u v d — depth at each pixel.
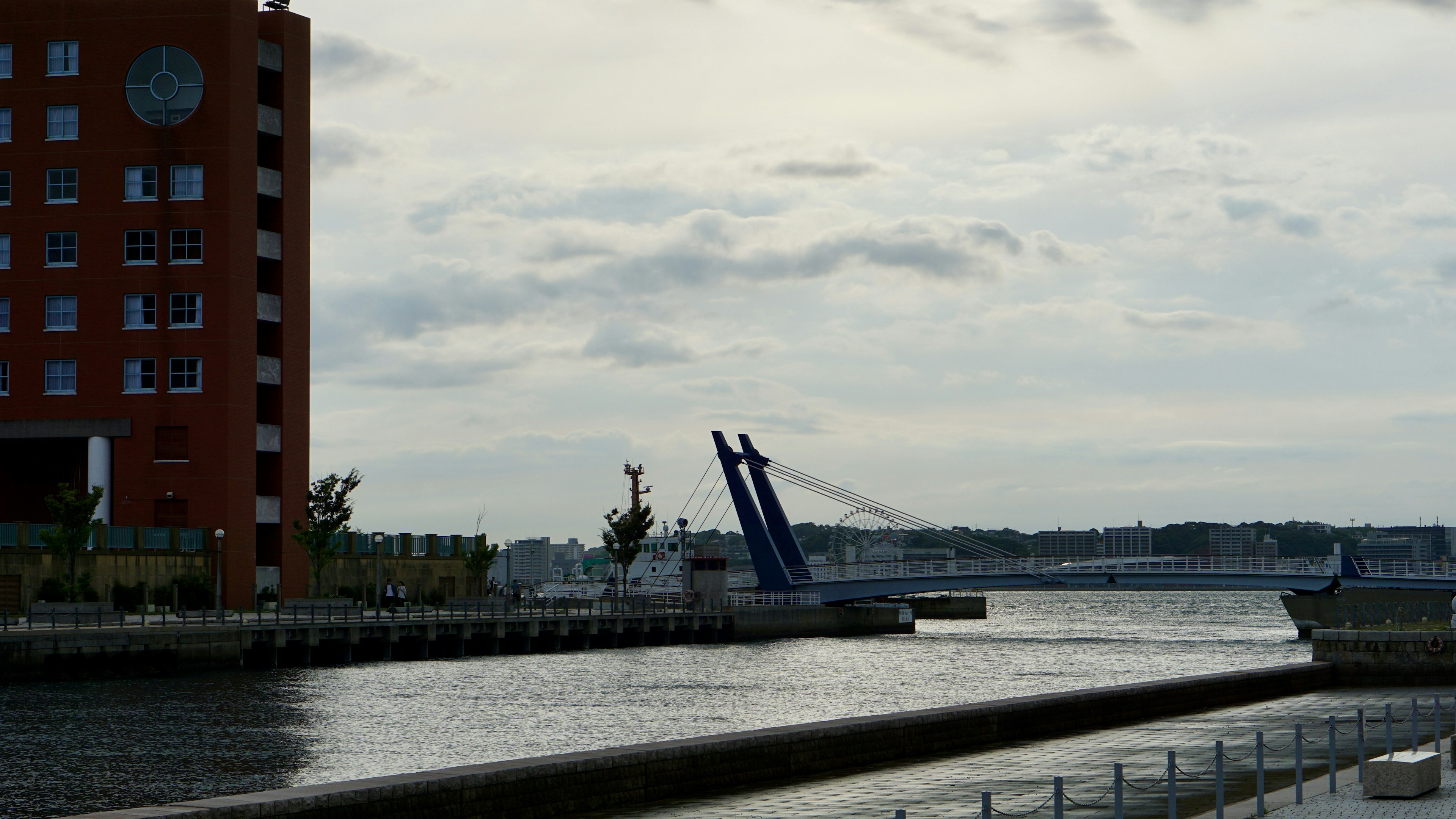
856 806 24.14
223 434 90.62
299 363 96.88
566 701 59.84
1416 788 23.39
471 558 109.94
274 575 94.81
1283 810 22.61
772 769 26.84
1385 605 80.50
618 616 100.00
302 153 97.81
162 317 91.50
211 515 90.31
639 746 25.09
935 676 78.25
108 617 70.38
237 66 92.50
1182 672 83.12
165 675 65.00
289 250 96.62
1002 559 135.25
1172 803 21.02
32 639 59.16
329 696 59.34
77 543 74.56
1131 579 123.44
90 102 92.38
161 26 92.25
